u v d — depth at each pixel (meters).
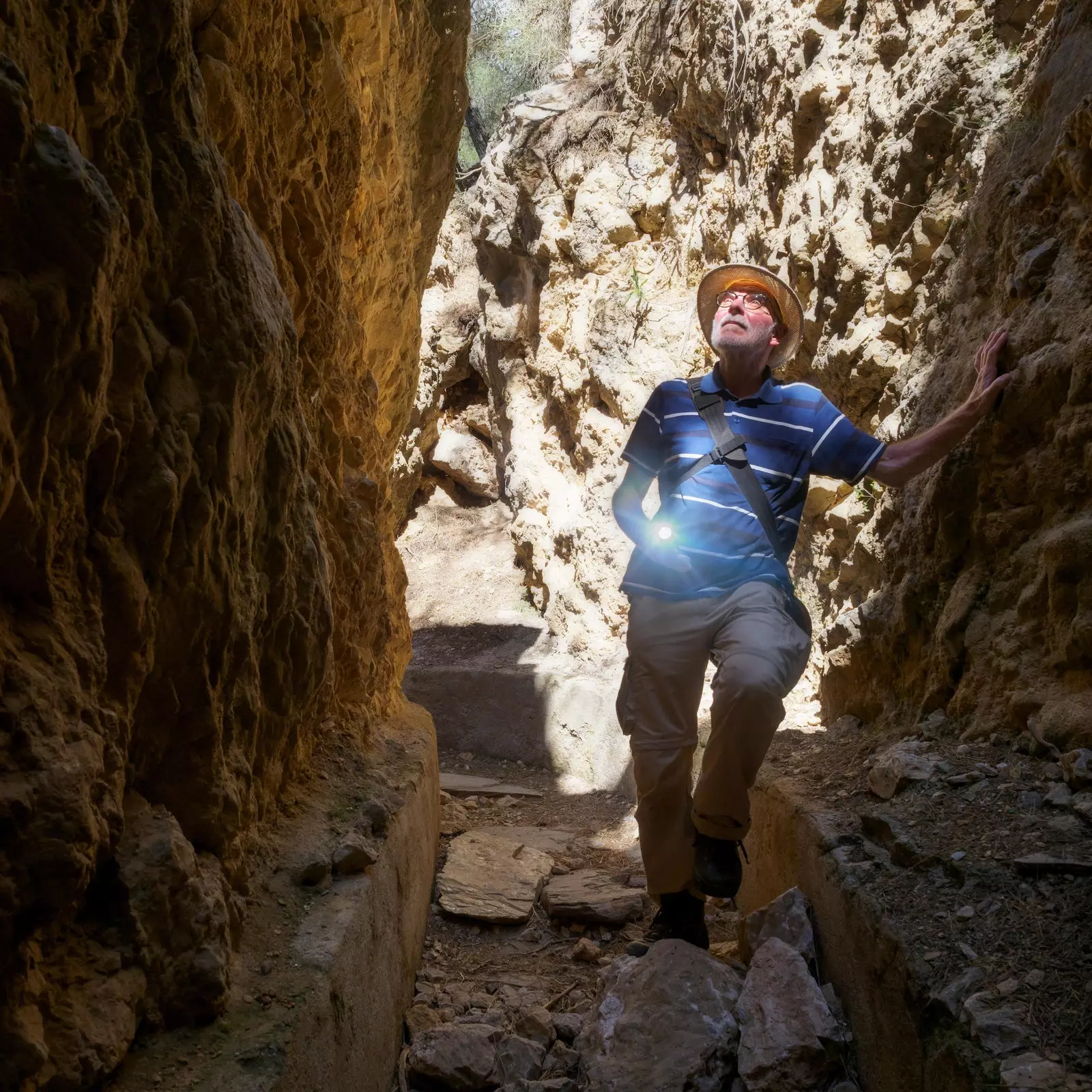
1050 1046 1.79
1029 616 2.88
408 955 3.22
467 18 5.30
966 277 3.61
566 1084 2.64
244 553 2.20
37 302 1.47
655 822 3.04
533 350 8.00
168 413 1.90
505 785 6.04
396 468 8.64
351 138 3.39
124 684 1.82
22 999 1.48
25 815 1.44
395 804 3.16
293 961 2.15
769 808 3.40
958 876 2.37
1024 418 2.97
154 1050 1.79
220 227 2.03
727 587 2.93
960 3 3.89
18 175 1.46
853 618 3.76
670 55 6.80
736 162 6.05
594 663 6.67
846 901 2.54
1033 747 2.72
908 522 3.57
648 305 6.81
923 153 3.96
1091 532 2.64
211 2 2.29
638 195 7.13
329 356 3.24
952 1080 1.87
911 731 3.25
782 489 2.99
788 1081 2.43
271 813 2.59
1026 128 3.41
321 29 3.04
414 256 5.48
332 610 2.78
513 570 8.26
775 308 3.18
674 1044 2.57
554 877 4.48
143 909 1.76
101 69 1.73
